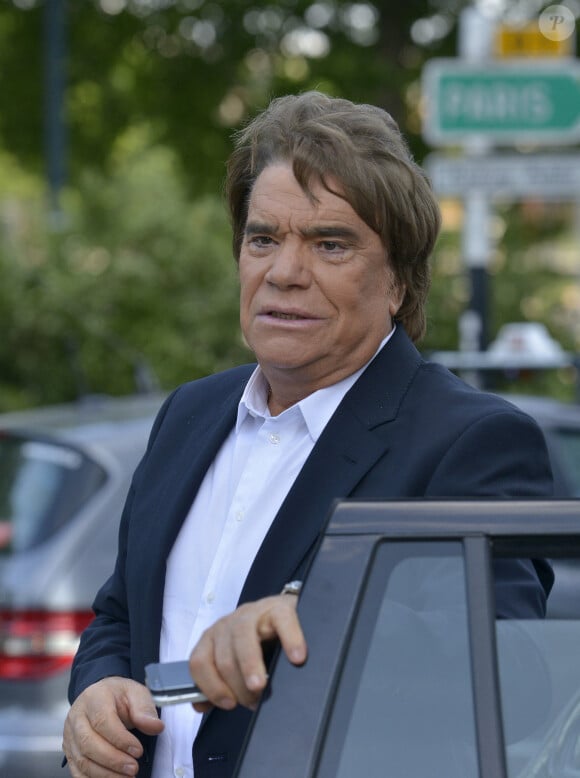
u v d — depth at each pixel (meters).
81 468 10.77
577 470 12.00
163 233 24.92
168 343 24.14
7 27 38.94
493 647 3.78
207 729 4.80
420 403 5.04
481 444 4.80
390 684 3.80
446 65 18.06
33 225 25.34
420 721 3.77
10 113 39.59
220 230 25.83
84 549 10.38
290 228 5.10
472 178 18.64
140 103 38.72
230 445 5.45
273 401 5.40
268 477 5.12
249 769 3.74
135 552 5.44
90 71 38.38
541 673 3.89
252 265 5.25
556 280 30.62
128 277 24.30
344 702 3.78
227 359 24.97
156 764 5.12
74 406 12.84
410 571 3.87
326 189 5.06
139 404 12.47
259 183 5.21
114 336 24.09
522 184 18.53
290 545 4.87
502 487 4.73
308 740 3.74
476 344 19.73
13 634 10.08
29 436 11.15
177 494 5.39
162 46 37.56
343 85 35.34
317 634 3.84
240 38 36.75
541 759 3.86
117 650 5.60
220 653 4.00
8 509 10.74
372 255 5.14
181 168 38.53
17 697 9.98
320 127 5.11
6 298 23.83
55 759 9.77
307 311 5.08
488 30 18.88
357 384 5.15
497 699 3.73
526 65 18.06
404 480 4.82
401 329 5.39
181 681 4.04
